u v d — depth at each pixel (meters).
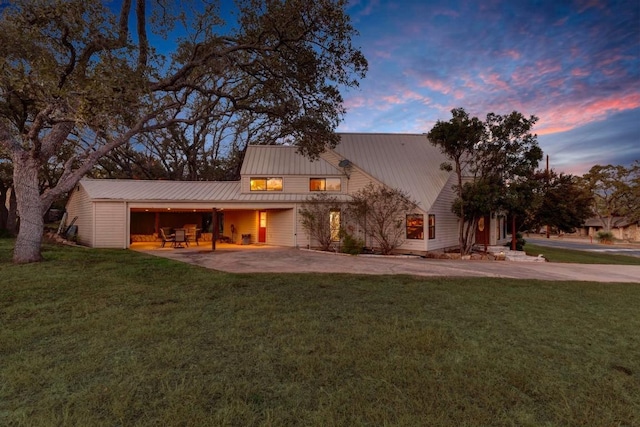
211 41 10.77
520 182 14.93
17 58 8.13
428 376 3.26
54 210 34.06
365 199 15.54
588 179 47.50
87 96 7.99
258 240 19.27
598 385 3.15
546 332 4.60
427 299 6.30
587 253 24.05
